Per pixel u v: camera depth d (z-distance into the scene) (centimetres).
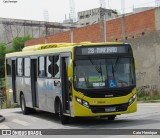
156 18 3469
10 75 2509
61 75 1711
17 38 7906
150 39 3519
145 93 3575
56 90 1775
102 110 1582
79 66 1608
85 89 1580
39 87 2025
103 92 1584
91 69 1608
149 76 3541
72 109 1616
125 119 1817
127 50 1655
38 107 2069
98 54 1627
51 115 2194
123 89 1602
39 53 2009
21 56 2300
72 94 1605
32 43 5616
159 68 3434
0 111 2775
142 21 3619
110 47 1641
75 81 1597
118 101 1591
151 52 3512
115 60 1633
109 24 4041
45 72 1927
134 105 1622
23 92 2286
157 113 2045
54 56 1803
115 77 1611
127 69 1639
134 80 1636
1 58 7694
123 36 3847
